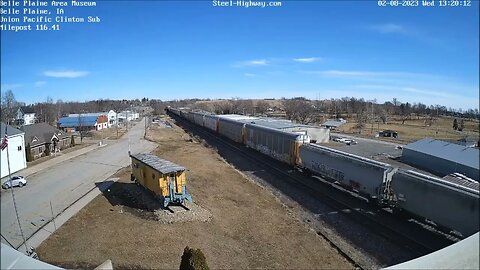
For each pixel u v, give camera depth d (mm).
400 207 16750
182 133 62812
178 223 16828
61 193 23500
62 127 71000
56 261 13141
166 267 12625
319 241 15047
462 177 25328
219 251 14047
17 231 16578
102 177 27906
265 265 12953
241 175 27844
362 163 19344
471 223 13109
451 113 117062
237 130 43562
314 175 25625
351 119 99188
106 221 17375
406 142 54250
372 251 14000
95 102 158500
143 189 22469
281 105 151250
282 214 18500
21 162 32438
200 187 23688
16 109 68750
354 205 19391
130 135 62531
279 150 30734
